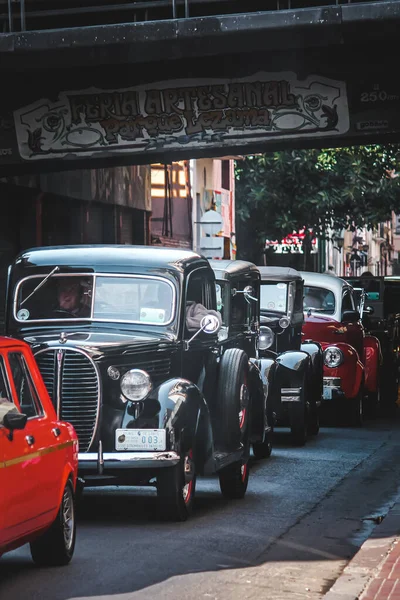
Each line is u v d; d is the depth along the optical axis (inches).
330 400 1206.3
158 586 460.4
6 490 419.5
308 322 1179.3
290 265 2529.5
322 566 511.8
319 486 765.3
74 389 599.5
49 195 1402.6
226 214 2377.0
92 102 1119.0
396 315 1550.2
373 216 2297.0
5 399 443.5
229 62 1092.5
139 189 1718.8
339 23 949.8
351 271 3806.6
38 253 681.6
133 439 592.7
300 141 1111.6
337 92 1079.0
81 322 655.1
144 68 1104.8
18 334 652.1
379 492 744.3
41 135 1127.6
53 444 469.7
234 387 682.8
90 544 544.7
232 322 781.9
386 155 2281.0
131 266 665.6
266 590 461.1
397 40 1011.9
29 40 984.9
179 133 1109.1
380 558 514.6
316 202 2262.6
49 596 438.0
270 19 959.0
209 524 608.1
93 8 1023.6
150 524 603.5
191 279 674.8
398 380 1558.8
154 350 631.8
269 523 619.5
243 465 707.4
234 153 1160.8
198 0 997.2
